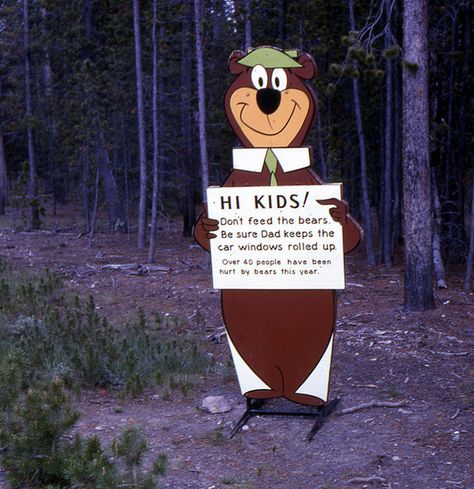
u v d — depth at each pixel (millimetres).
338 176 19094
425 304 11852
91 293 14578
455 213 17109
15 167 43656
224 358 9969
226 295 7254
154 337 10453
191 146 24984
